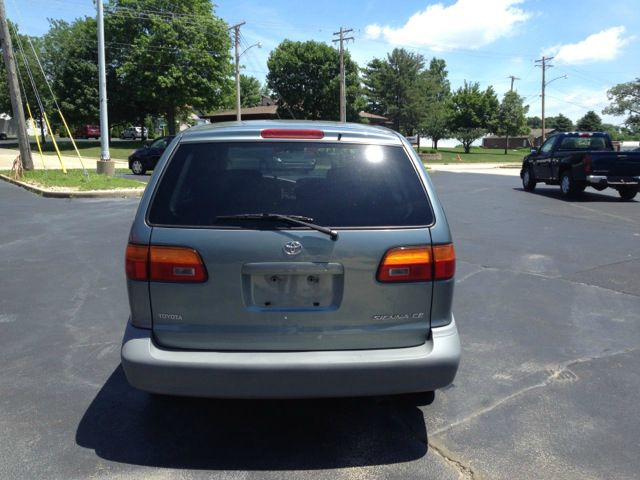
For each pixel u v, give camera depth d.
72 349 4.46
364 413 3.49
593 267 7.22
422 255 2.92
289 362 2.79
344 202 2.94
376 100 61.28
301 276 2.88
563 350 4.47
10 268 7.02
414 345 2.97
